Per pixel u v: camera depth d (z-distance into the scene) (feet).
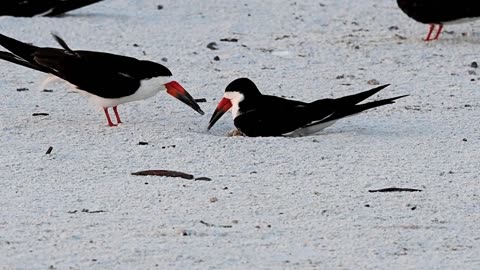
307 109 46.50
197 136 45.68
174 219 35.12
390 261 31.50
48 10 70.28
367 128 48.11
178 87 47.60
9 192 38.01
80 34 66.03
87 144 44.39
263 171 41.11
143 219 35.09
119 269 30.32
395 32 69.82
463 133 47.19
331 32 69.26
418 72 59.62
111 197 37.52
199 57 61.62
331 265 31.01
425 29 70.79
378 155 43.37
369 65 61.05
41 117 48.73
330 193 38.32
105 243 32.58
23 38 64.59
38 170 40.68
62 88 54.03
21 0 70.38
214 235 33.55
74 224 34.45
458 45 66.33
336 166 41.81
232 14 73.31
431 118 49.93
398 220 35.50
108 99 46.83
